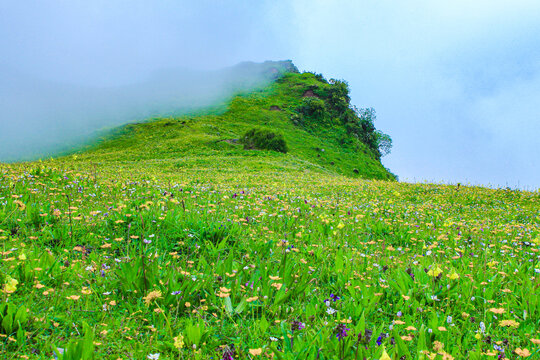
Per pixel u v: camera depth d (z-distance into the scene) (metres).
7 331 2.69
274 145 66.19
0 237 4.12
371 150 144.50
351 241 6.56
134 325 2.98
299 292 3.78
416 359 2.58
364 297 3.61
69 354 2.32
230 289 3.32
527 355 2.49
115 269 3.86
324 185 20.19
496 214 12.41
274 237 6.17
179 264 4.29
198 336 2.77
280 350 2.78
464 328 3.32
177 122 96.06
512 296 3.85
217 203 8.19
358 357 2.48
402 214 10.34
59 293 3.31
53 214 5.52
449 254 6.04
